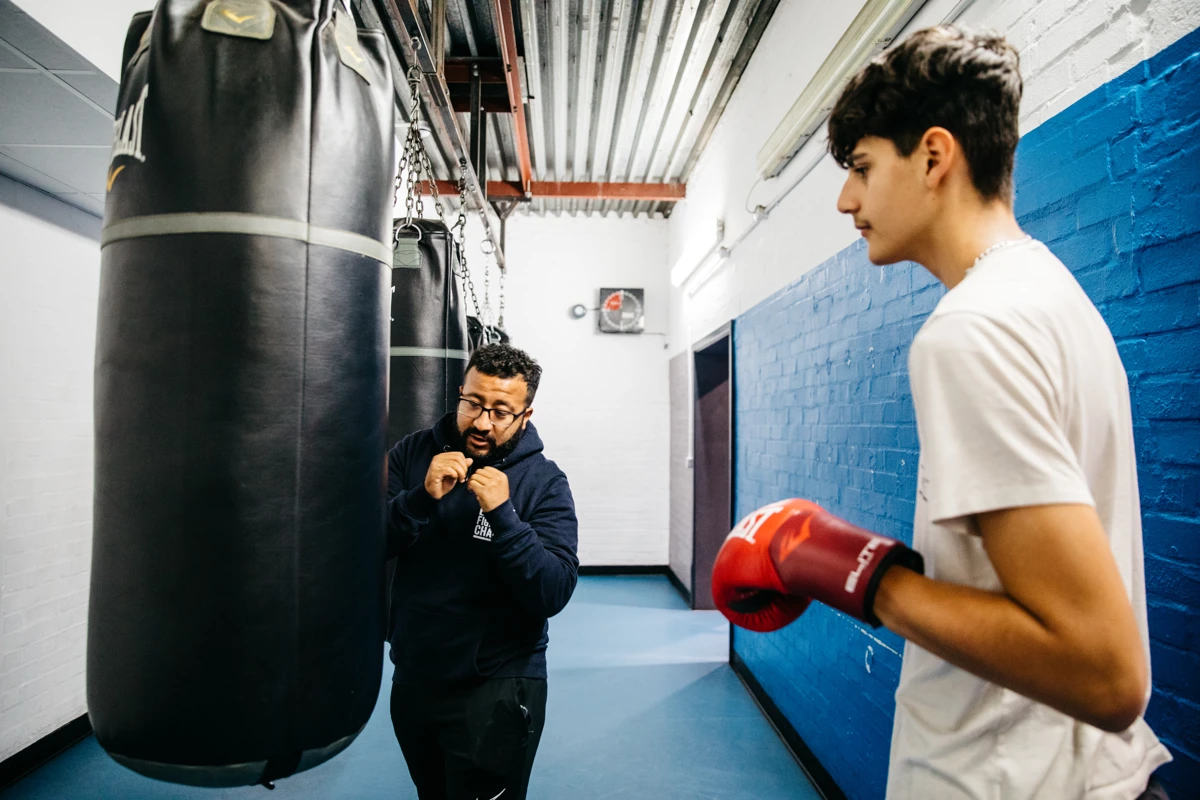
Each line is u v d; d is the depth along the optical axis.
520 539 1.33
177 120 0.81
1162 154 1.02
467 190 3.33
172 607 0.78
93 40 1.67
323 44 0.87
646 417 5.90
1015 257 0.61
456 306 2.17
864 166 0.69
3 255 2.28
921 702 0.69
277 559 0.82
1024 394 0.53
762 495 3.17
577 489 5.86
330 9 0.89
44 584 2.45
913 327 1.76
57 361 2.51
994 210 0.64
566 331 5.89
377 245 0.93
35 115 1.91
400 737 1.47
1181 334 0.98
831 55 2.05
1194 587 0.95
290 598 0.83
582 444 5.87
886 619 0.59
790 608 0.75
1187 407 0.97
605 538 5.86
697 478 4.79
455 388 2.16
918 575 0.59
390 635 1.49
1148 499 1.04
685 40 3.29
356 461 0.90
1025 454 0.51
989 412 0.53
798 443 2.65
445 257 2.12
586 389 5.89
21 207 2.35
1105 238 1.13
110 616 0.80
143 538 0.79
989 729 0.62
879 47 1.87
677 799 2.27
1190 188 0.97
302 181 0.84
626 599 5.04
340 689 0.87
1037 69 1.33
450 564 1.43
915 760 0.68
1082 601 0.47
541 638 1.50
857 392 2.10
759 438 3.22
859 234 2.11
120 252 0.83
